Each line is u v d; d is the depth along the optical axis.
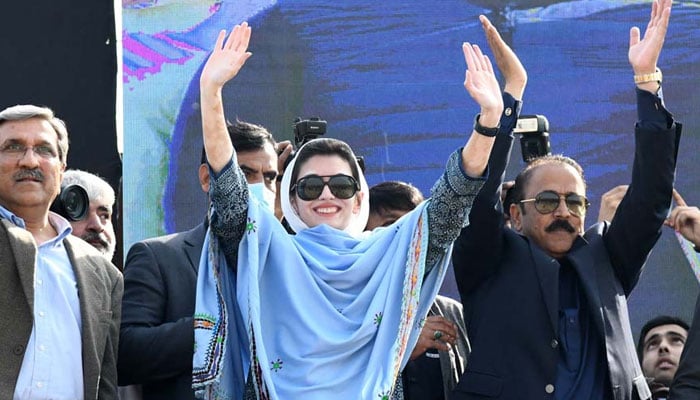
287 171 9.56
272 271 9.08
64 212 10.71
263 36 13.00
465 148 8.95
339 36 13.10
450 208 9.00
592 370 9.84
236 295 8.99
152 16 12.78
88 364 9.05
